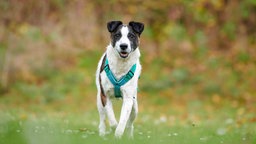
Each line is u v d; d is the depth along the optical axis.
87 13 20.84
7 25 19.80
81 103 17.70
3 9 19.78
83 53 20.33
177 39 21.00
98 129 9.72
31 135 7.89
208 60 20.36
